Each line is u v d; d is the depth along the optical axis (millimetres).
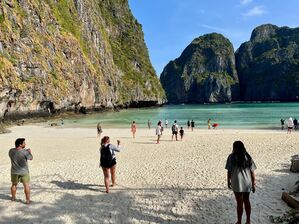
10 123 53969
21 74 60094
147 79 153250
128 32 159250
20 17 65125
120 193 10984
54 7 86188
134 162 17000
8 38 58656
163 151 21406
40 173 14484
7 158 19828
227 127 46344
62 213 9047
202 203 9727
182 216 8688
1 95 51219
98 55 112562
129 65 146875
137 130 41500
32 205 9742
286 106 142375
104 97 103875
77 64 85938
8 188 11859
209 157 17953
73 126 50250
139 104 144625
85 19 107625
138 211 9148
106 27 144500
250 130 40219
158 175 13562
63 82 76000
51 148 24391
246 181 7391
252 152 19562
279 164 15258
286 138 27359
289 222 7645
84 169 15250
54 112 72625
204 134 34000
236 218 8367
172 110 118312
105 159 11039
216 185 11703
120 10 162000
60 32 82688
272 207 9047
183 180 12570
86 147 24969
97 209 9359
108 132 38875
